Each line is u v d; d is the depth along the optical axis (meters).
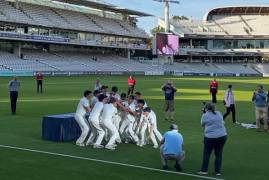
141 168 12.03
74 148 14.67
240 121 22.92
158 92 44.31
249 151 14.77
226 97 22.31
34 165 12.13
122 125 15.86
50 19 89.81
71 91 43.06
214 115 11.43
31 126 19.58
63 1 92.25
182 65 116.69
